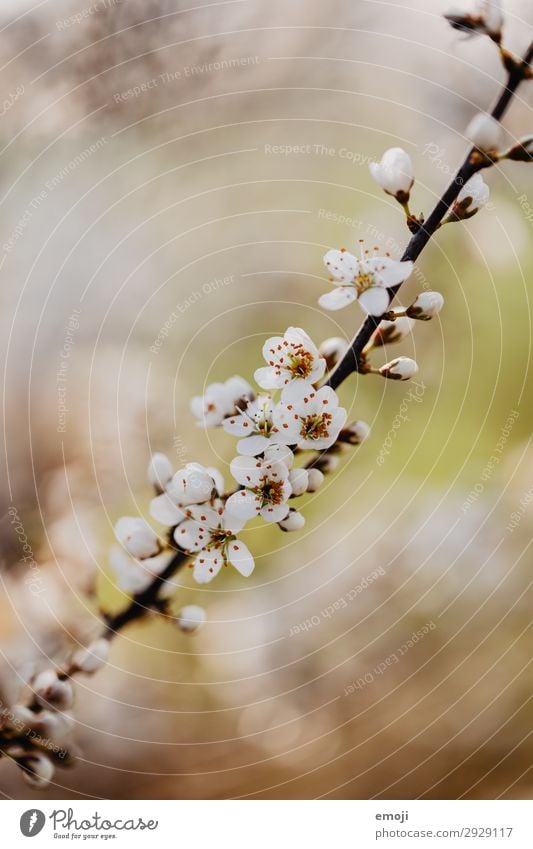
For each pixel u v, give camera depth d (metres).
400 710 0.49
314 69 0.60
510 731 0.48
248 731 0.50
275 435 0.34
